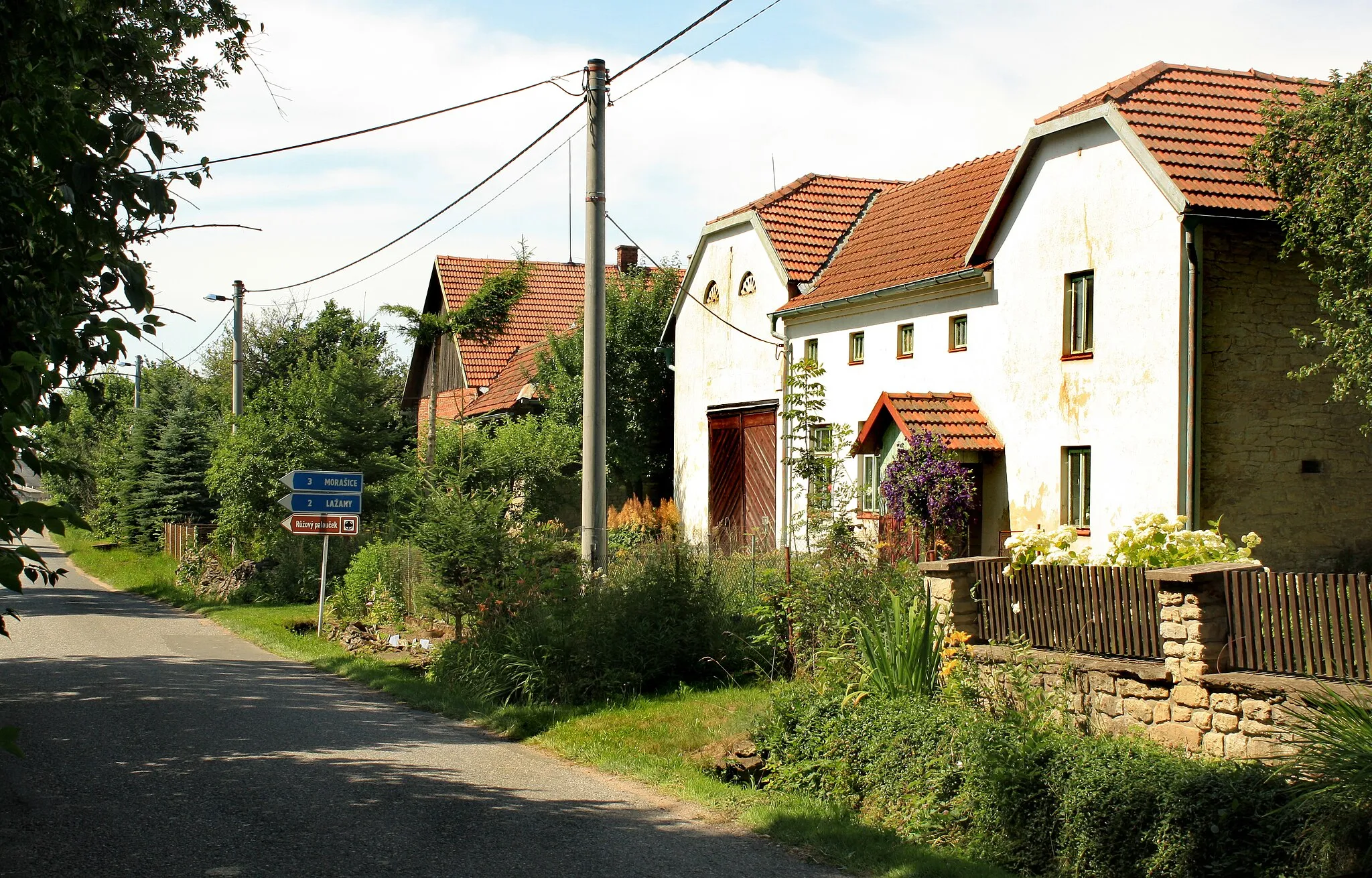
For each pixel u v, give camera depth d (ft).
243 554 86.63
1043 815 22.29
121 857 20.38
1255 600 24.35
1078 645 29.14
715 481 91.56
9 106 16.14
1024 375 60.59
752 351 86.89
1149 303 52.60
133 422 138.00
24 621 64.59
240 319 95.61
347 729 33.71
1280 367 52.65
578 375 102.22
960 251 68.59
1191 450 50.57
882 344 72.74
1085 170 56.44
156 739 31.09
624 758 29.96
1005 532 61.67
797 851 22.07
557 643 39.01
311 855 20.80
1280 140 48.85
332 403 90.74
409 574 59.67
